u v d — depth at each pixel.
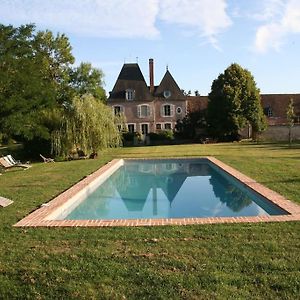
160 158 24.06
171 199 13.74
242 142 41.59
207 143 43.16
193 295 4.63
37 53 25.89
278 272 5.17
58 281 5.15
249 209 11.42
